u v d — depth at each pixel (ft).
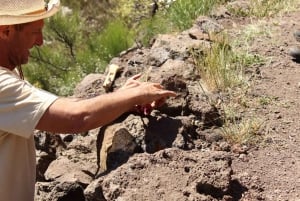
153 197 9.91
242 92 13.39
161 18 26.13
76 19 34.30
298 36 16.11
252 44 15.96
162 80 12.34
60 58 32.89
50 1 9.69
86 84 14.69
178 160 10.63
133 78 10.68
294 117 12.73
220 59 14.06
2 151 9.08
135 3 35.53
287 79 14.23
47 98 8.85
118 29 31.19
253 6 18.53
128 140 11.25
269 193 10.59
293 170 11.17
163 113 12.11
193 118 12.04
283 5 18.66
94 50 31.22
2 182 9.14
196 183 10.16
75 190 11.07
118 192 10.05
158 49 14.92
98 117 9.11
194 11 20.63
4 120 8.70
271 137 12.05
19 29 9.11
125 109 9.53
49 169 12.44
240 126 12.16
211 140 11.77
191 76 13.60
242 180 10.81
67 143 14.35
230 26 17.51
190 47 14.78
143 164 10.48
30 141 9.46
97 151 12.10
